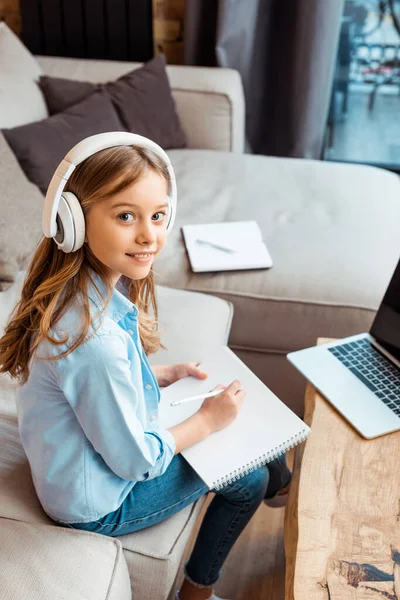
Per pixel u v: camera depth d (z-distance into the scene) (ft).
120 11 9.51
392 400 4.38
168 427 4.19
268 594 5.22
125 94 8.11
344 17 10.58
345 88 11.10
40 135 7.06
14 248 5.75
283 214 7.17
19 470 4.19
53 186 3.13
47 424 3.64
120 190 3.23
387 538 3.48
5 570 3.48
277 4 9.30
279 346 6.44
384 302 4.83
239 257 6.39
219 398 4.15
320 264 6.37
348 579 3.26
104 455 3.59
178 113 8.61
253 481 4.32
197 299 5.96
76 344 3.37
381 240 6.75
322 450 4.02
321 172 8.06
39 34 9.74
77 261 3.46
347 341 4.92
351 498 3.70
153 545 3.92
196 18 9.47
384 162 11.46
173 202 3.62
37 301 3.49
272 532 5.71
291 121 9.83
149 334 4.36
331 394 4.41
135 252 3.40
